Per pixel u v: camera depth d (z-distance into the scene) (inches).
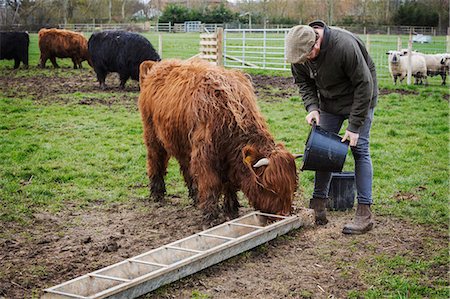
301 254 200.7
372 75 215.0
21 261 198.7
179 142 235.0
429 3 2182.6
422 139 407.5
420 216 242.8
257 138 209.5
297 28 195.8
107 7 2891.2
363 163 218.8
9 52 994.1
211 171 214.4
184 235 225.1
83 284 162.7
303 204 261.7
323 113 224.1
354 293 168.9
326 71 205.5
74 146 391.5
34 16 2600.9
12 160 349.7
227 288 173.3
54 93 671.8
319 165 211.0
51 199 276.5
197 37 1878.7
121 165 339.6
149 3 3484.3
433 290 170.7
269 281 178.7
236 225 207.3
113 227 237.9
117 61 695.1
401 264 191.3
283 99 606.5
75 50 1024.9
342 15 2388.0
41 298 154.3
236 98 214.8
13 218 246.2
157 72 260.4
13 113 527.5
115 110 547.2
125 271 174.2
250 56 1027.9
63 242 219.3
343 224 232.5
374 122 475.2
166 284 170.4
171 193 288.0
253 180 205.8
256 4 2719.0
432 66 770.2
